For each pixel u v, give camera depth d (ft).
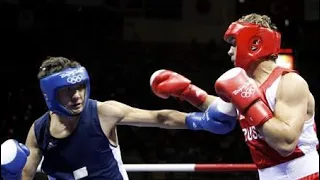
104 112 8.85
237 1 30.71
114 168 8.93
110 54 31.22
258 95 7.81
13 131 27.68
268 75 8.30
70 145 8.80
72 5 31.73
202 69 30.63
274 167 8.29
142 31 31.60
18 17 31.22
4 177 8.48
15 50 30.99
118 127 27.53
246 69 8.43
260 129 7.80
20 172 8.52
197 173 23.93
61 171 8.98
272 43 8.21
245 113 7.89
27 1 31.30
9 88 29.84
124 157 26.11
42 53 31.19
